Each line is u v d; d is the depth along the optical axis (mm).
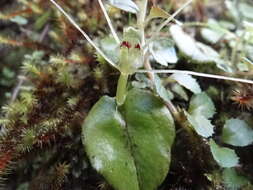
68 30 108
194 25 130
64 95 96
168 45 98
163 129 81
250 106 95
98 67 98
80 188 91
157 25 120
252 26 92
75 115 92
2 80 125
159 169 78
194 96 91
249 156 95
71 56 101
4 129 92
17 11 122
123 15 117
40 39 126
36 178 94
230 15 142
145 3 86
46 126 88
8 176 99
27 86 106
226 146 97
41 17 124
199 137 89
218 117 102
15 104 92
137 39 76
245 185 85
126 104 83
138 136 80
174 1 132
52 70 99
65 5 120
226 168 87
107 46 97
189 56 105
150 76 93
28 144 85
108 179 75
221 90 108
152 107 82
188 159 92
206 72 109
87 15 116
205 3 143
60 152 94
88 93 98
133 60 77
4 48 131
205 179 89
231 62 111
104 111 82
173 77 92
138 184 76
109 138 79
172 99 101
